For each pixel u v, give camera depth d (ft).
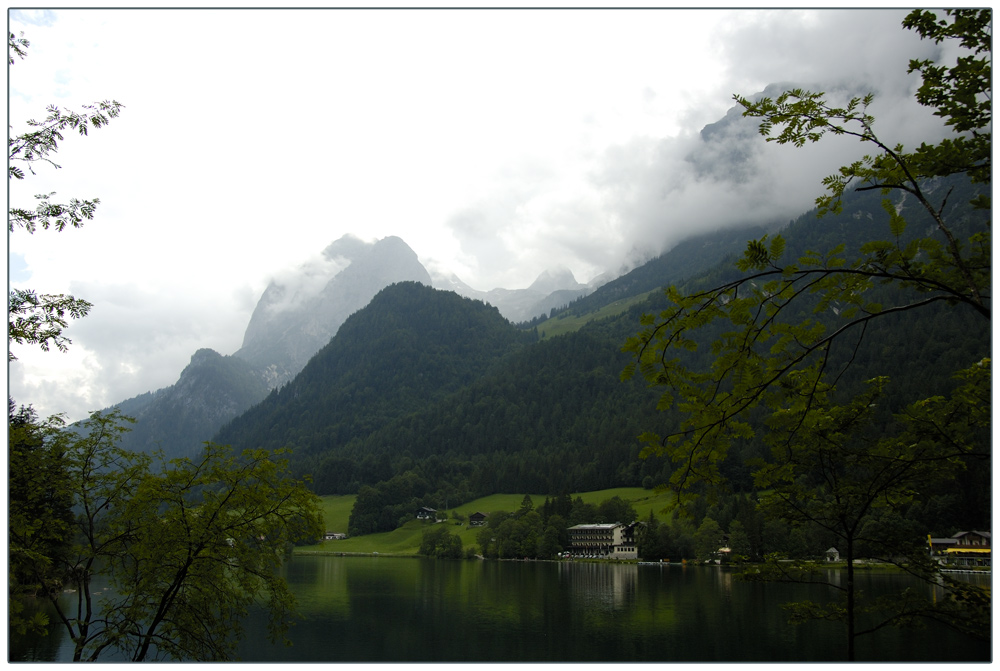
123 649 53.62
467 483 616.80
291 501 54.80
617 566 342.23
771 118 25.31
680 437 23.16
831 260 22.66
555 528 402.72
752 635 160.45
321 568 345.51
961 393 30.45
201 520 52.42
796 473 35.94
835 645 145.28
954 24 25.29
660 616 189.26
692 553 346.13
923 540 35.91
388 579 289.33
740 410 22.30
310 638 162.71
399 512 543.80
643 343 22.61
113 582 56.03
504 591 246.47
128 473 55.26
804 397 22.88
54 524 52.08
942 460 32.94
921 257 23.47
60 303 43.42
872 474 35.76
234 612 57.31
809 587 232.53
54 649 100.53
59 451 53.67
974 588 32.76
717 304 22.18
